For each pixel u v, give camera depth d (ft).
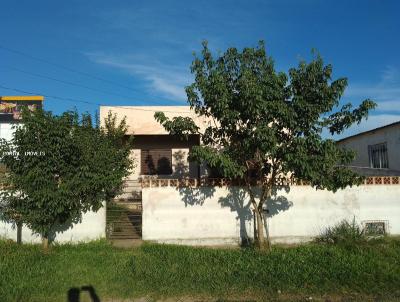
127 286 26.40
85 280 27.50
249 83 29.22
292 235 38.78
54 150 34.32
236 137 32.73
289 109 30.04
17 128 34.63
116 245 37.27
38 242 37.86
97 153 37.40
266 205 38.83
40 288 26.03
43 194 33.86
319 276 27.63
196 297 24.76
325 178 31.91
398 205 39.42
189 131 34.30
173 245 37.37
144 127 53.98
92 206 37.91
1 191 35.70
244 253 33.45
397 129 49.39
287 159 30.09
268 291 25.38
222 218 38.55
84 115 41.98
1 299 24.26
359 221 39.19
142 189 38.52
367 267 29.45
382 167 52.90
